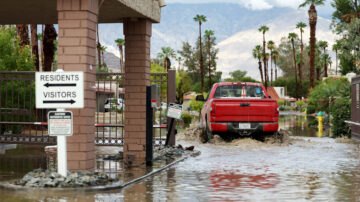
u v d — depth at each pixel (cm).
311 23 7875
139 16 1389
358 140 2070
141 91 1430
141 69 1432
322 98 4900
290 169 1204
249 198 829
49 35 3073
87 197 829
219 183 988
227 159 1420
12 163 1298
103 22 1487
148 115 1256
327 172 1151
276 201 805
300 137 2316
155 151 1529
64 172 935
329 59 13475
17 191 878
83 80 972
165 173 1138
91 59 1064
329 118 4209
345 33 5794
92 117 1068
